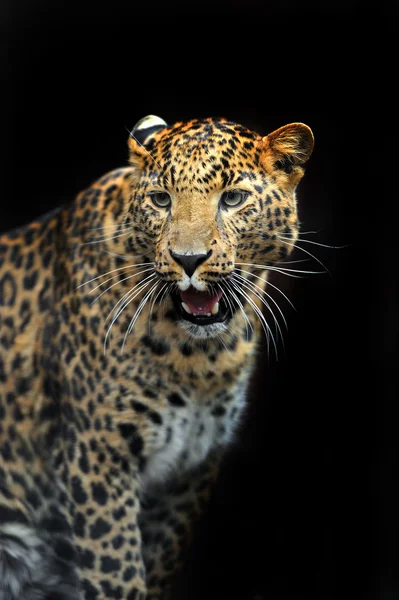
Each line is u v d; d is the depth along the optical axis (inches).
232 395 295.1
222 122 273.0
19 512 308.7
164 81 518.9
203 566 468.4
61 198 533.6
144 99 522.9
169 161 260.2
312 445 484.4
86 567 290.2
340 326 485.1
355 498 474.3
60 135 528.7
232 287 268.7
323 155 497.0
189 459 298.8
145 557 322.0
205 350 283.1
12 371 301.0
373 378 478.0
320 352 486.3
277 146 266.8
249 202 261.6
